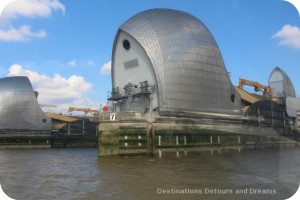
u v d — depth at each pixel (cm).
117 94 3606
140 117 2956
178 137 3105
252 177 1371
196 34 3519
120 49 3600
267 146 2172
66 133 6000
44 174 1883
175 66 3322
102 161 2622
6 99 5472
